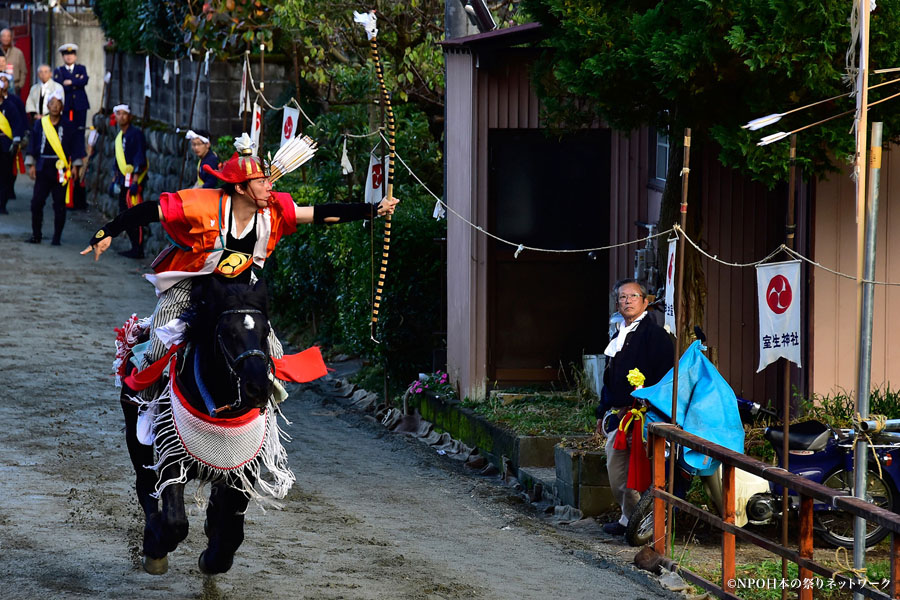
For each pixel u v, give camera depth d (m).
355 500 16.34
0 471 15.80
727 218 17.64
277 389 11.07
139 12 36.84
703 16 13.69
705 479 14.44
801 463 14.44
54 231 34.97
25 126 39.19
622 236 19.89
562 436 17.70
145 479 11.75
